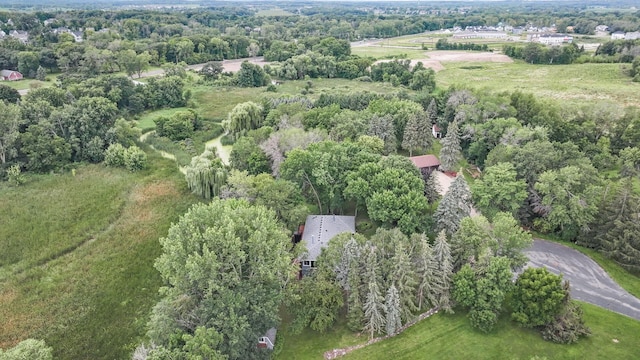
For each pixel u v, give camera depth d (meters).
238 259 38.81
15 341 43.50
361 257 43.28
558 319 41.50
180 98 126.88
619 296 47.56
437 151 87.50
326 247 48.03
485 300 42.47
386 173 56.62
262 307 38.28
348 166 61.59
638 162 70.56
